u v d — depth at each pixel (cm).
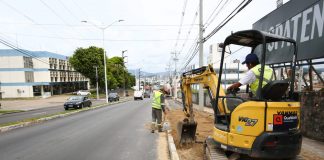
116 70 8425
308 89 910
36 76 6494
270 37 497
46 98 5675
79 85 9019
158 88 1134
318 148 682
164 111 1092
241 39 578
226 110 567
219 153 557
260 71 491
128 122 1427
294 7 906
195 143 825
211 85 682
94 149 805
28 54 6041
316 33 777
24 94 6144
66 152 769
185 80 839
